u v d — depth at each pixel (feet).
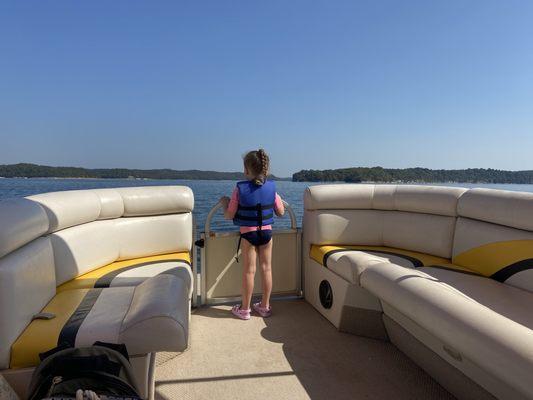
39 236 6.62
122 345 4.64
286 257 11.84
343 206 11.28
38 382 4.06
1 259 4.86
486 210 8.49
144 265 8.87
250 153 9.99
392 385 6.97
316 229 11.09
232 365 7.67
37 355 4.70
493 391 5.31
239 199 9.82
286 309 10.89
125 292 6.64
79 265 7.84
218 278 11.20
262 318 10.19
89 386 4.04
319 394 6.68
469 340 4.62
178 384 6.95
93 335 4.84
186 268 8.75
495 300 6.52
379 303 8.39
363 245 11.28
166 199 10.21
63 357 4.20
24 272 5.13
